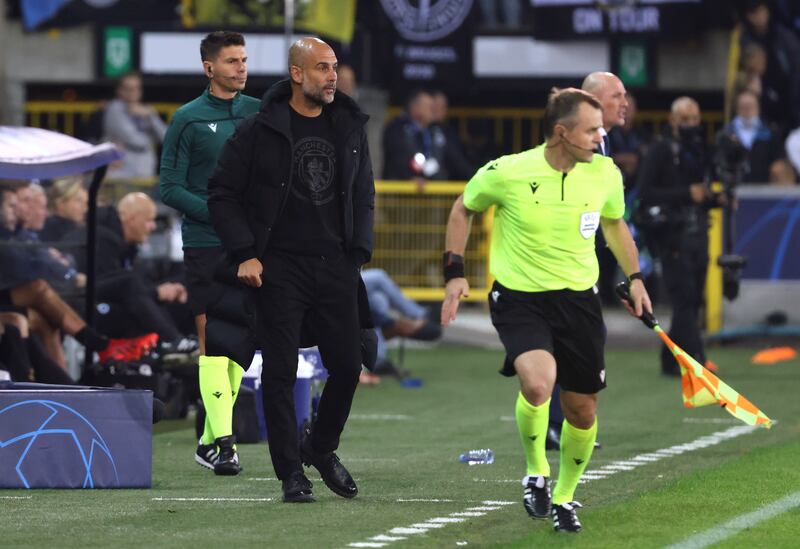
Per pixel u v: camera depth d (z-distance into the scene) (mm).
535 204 25953
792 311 66125
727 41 73188
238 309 30000
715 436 39875
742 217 66000
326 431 29344
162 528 26125
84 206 45344
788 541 25016
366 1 71375
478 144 74938
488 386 54219
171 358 42906
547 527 26328
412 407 48000
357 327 28953
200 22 73062
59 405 30750
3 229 41812
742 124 68125
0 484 30625
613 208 26781
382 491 30562
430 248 67125
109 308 44844
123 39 73562
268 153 28375
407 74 71250
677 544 24719
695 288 53750
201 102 34188
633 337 66812
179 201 33594
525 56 73312
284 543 24719
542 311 26109
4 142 38219
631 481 32000
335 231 28781
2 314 39031
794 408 46188
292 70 28547
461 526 26359
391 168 67500
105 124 66250
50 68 74000
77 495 29859
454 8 71188
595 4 72375
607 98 33719
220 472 32844
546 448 37062
